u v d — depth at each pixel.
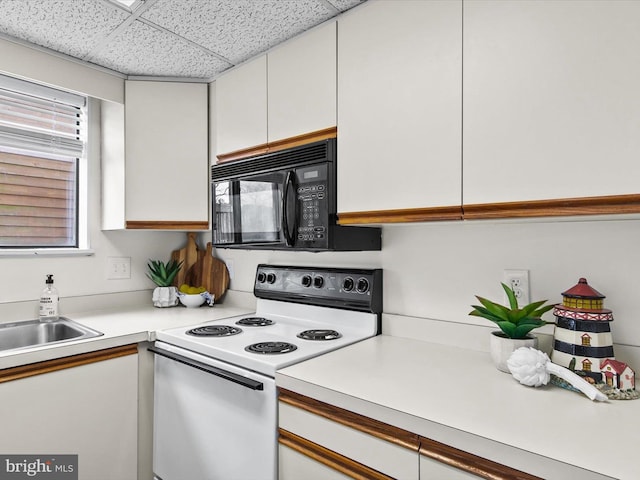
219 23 1.52
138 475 1.62
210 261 2.35
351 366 1.19
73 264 2.02
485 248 1.36
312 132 1.49
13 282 1.82
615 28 0.87
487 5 1.06
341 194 1.39
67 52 1.77
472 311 1.33
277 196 1.55
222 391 1.32
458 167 1.11
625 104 0.86
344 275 1.67
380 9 1.29
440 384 1.04
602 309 1.03
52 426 1.38
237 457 1.25
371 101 1.31
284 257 2.00
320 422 1.04
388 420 0.89
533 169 0.98
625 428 0.79
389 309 1.60
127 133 1.95
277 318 1.88
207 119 2.05
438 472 0.82
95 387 1.49
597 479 0.64
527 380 1.01
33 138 1.88
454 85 1.12
